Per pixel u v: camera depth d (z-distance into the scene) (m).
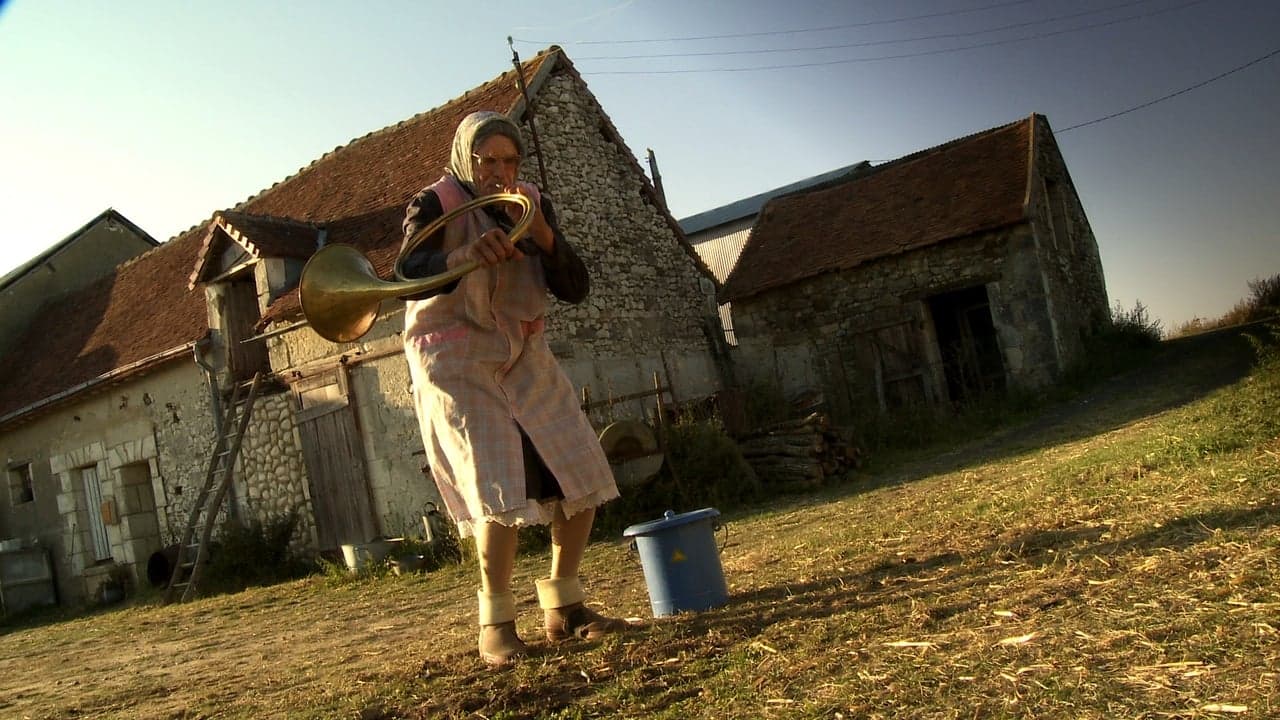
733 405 14.22
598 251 14.91
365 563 11.24
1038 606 3.20
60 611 16.25
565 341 13.86
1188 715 2.19
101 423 16.62
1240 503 4.05
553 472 3.81
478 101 14.90
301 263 13.98
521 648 3.91
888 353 17.22
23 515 18.31
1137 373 16.42
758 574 5.34
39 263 20.95
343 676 4.55
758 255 19.03
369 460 12.77
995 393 16.06
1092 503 4.99
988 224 16.08
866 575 4.48
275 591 11.64
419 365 3.78
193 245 18.28
